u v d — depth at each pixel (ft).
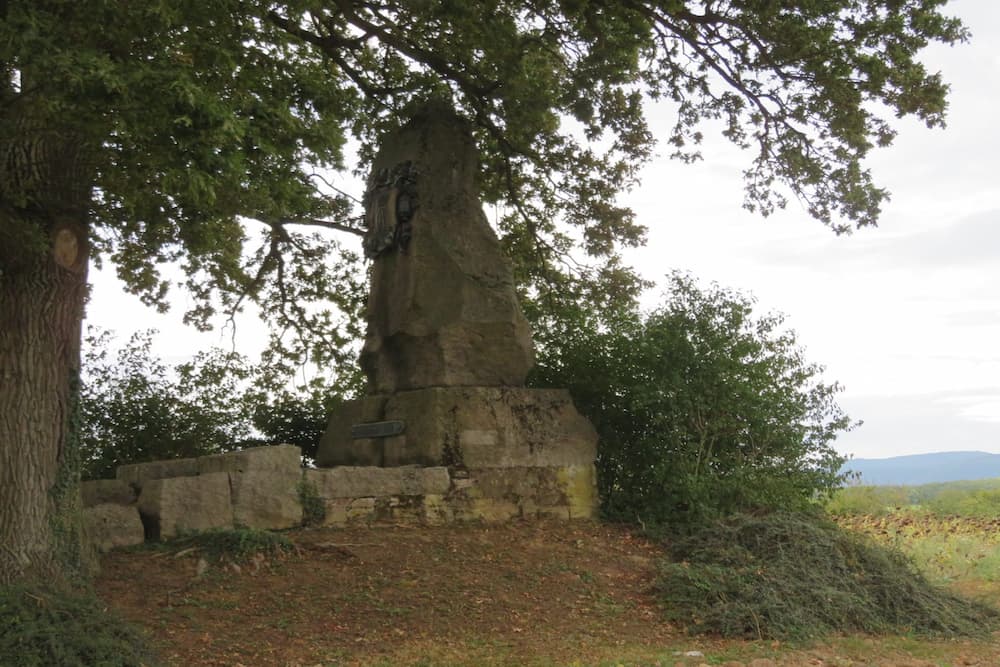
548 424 42.83
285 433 53.52
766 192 49.08
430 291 43.01
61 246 28.91
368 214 45.93
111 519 33.86
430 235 43.52
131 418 49.73
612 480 45.19
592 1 44.42
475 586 32.60
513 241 58.85
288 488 37.09
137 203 29.71
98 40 26.66
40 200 28.14
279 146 30.63
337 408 45.70
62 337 29.07
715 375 42.63
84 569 29.48
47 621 22.39
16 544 27.37
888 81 43.68
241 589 30.83
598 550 37.68
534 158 53.72
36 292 28.53
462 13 43.62
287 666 25.38
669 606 32.09
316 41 47.06
